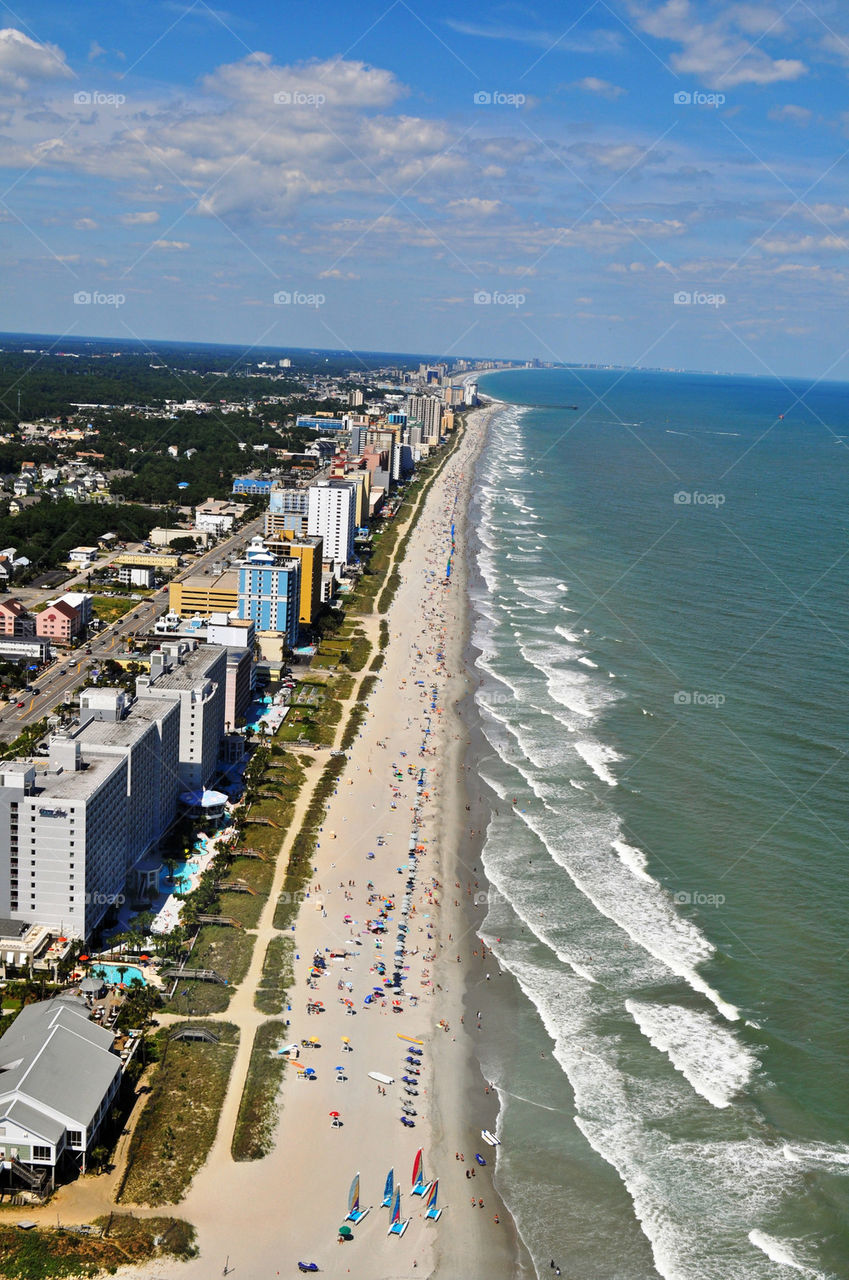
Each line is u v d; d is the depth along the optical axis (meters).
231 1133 151.75
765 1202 144.88
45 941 182.62
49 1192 138.38
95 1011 170.50
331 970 190.62
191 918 199.62
